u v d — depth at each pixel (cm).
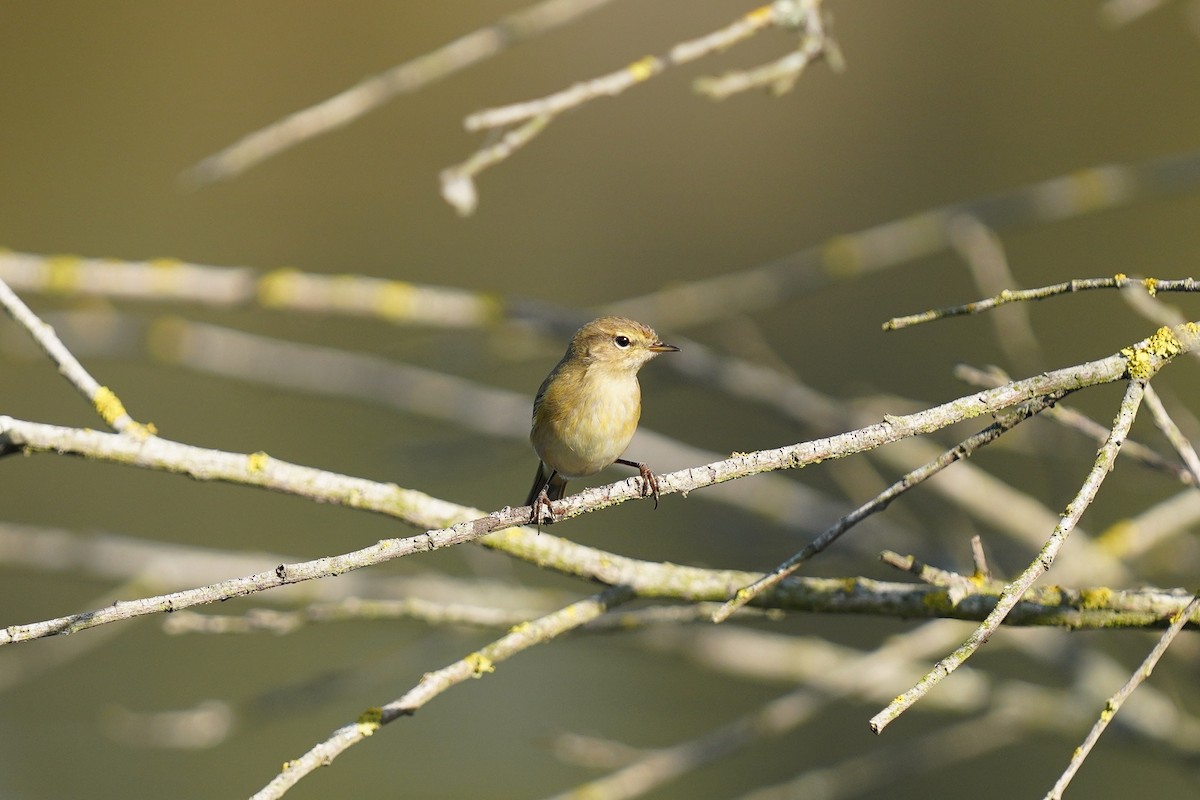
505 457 1062
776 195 2020
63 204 1967
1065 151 1870
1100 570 743
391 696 1487
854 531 938
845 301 1734
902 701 397
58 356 564
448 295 1016
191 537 1633
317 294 982
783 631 1362
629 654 1504
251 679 1495
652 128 2111
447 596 897
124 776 1393
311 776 1388
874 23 2088
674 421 1622
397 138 2034
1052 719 873
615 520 1573
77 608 1568
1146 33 1867
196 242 1906
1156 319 536
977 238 1020
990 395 471
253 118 2064
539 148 2084
